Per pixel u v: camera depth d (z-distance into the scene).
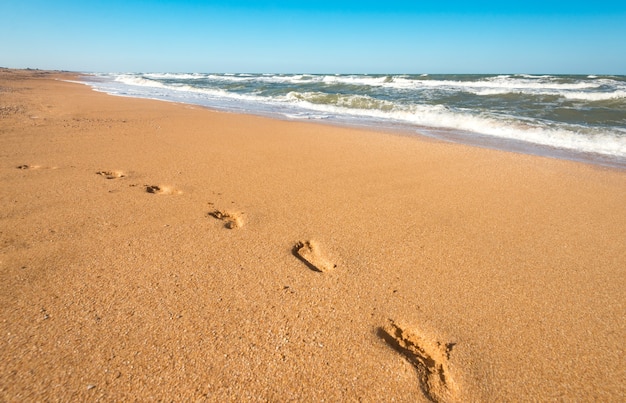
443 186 4.07
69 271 2.21
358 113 10.72
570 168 4.93
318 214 3.21
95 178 3.84
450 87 18.92
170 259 2.39
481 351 1.76
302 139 6.27
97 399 1.41
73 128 6.40
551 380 1.62
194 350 1.66
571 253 2.68
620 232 3.03
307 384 1.53
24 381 1.46
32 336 1.69
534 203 3.64
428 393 1.53
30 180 3.69
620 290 2.25
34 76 31.27
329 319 1.92
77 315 1.84
